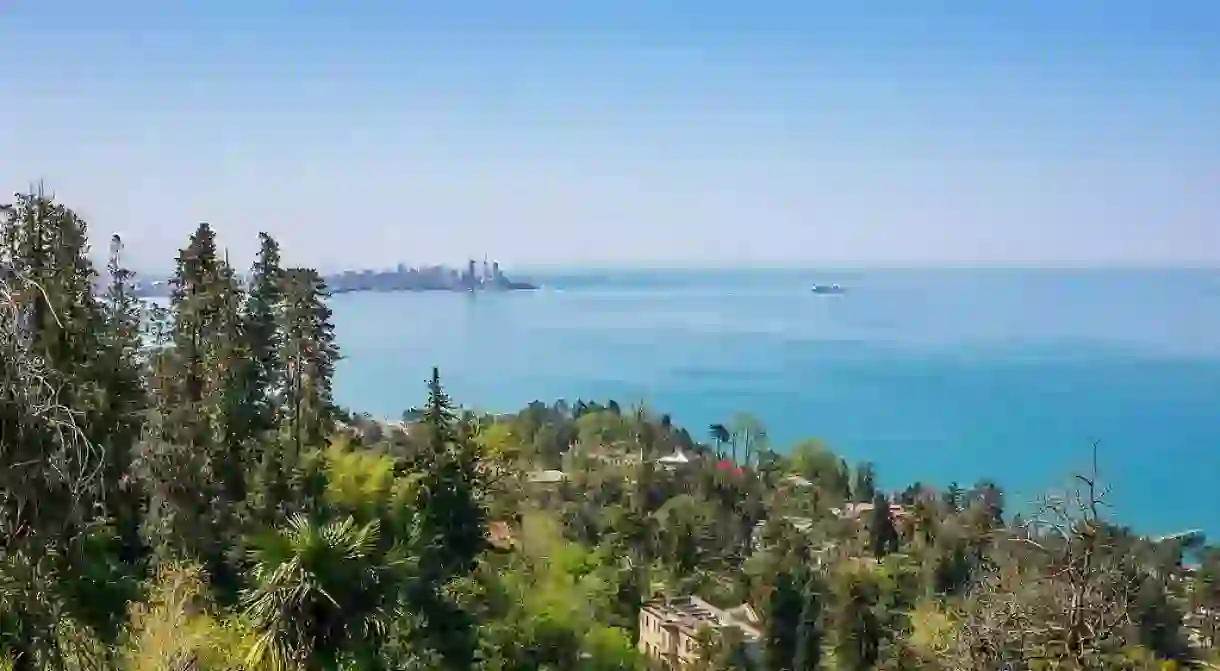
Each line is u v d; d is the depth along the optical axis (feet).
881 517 280.72
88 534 48.96
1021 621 53.67
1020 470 450.71
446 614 88.33
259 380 120.37
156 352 112.88
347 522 43.42
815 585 204.74
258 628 40.81
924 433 570.05
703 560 286.25
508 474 172.24
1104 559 54.39
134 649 58.23
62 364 48.11
